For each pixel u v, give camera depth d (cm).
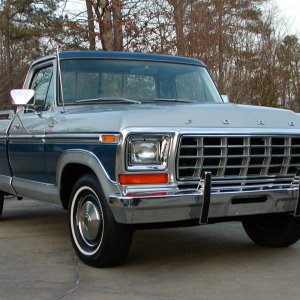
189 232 685
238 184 486
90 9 1523
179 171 460
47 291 452
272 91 1709
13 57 2552
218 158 473
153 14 1526
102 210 482
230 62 1566
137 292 444
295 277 481
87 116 507
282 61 1861
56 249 607
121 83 611
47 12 2712
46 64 637
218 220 505
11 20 2869
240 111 504
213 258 550
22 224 771
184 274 494
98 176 474
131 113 465
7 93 2231
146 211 449
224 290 446
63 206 562
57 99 588
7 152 677
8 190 701
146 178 452
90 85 598
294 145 511
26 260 559
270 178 502
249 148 486
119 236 479
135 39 1508
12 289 459
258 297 428
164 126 458
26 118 632
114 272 501
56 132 546
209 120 478
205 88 657
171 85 636
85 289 454
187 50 1502
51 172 568
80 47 1711
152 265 525
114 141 456
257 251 578
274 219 577
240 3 1638
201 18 1539
